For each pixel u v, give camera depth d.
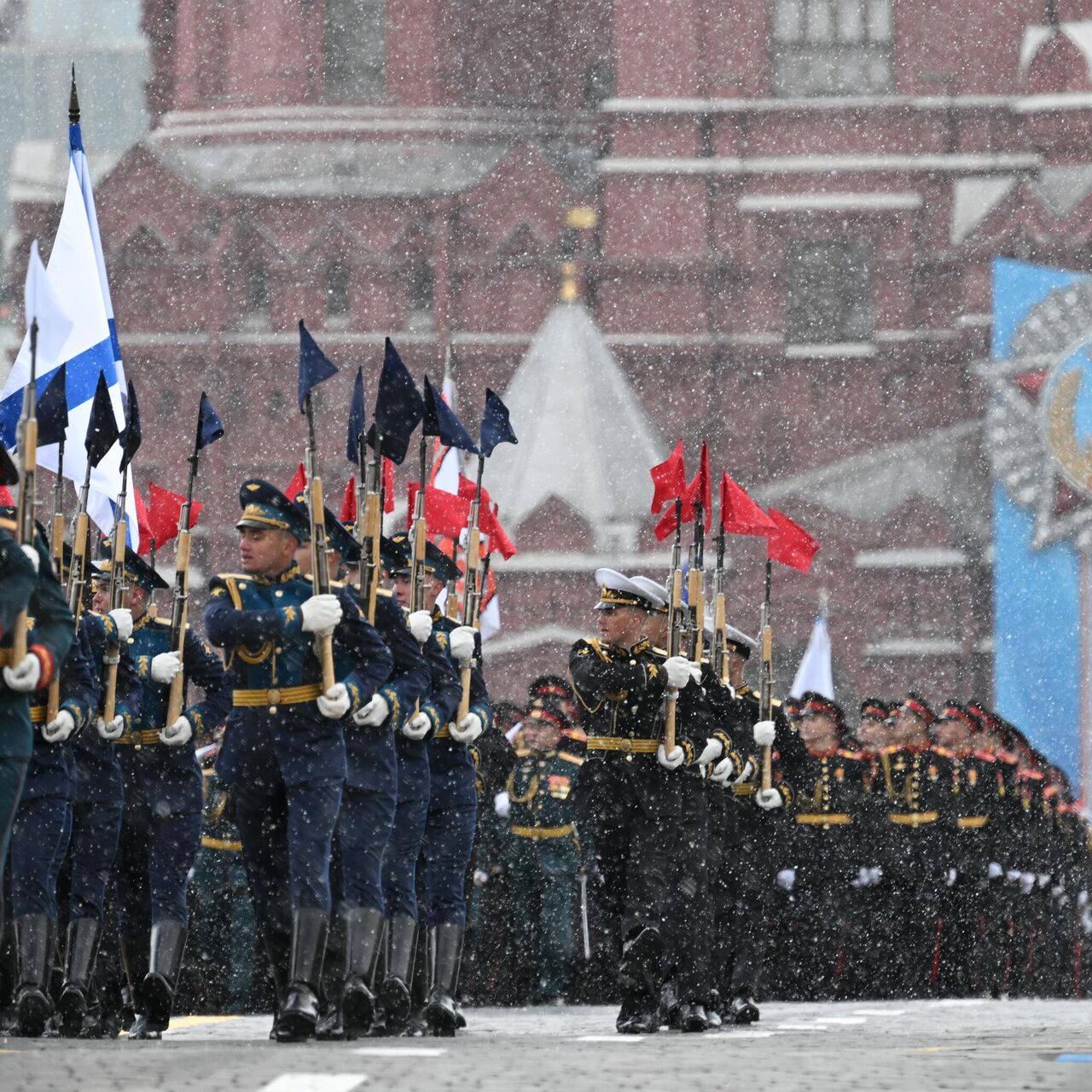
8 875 35.78
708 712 40.16
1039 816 69.69
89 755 36.47
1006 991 65.81
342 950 35.69
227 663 33.97
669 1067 25.16
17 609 26.11
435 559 41.12
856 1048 30.53
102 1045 31.19
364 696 33.81
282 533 34.19
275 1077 23.11
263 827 34.31
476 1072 24.14
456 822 39.53
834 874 62.22
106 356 45.56
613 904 39.81
